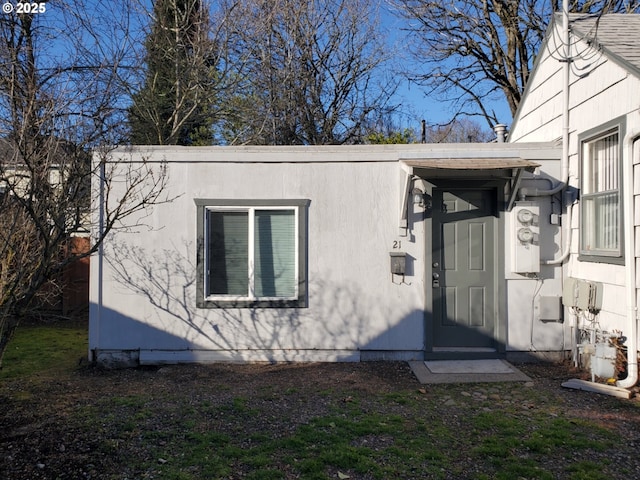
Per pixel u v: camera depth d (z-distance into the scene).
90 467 3.70
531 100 8.31
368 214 6.98
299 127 19.42
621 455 3.96
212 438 4.25
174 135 14.64
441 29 18.55
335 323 6.99
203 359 6.99
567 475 3.64
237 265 7.05
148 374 6.54
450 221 7.02
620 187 5.68
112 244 6.97
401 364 6.80
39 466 3.69
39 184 4.55
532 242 6.73
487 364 6.61
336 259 6.99
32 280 4.59
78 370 6.77
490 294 6.98
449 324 7.02
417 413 4.95
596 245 6.31
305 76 19.27
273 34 18.33
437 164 6.23
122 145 6.88
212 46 15.05
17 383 6.09
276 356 6.99
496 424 4.62
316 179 7.00
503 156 6.94
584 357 6.39
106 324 6.98
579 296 6.28
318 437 4.30
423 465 3.80
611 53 5.77
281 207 6.99
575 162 6.68
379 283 6.97
